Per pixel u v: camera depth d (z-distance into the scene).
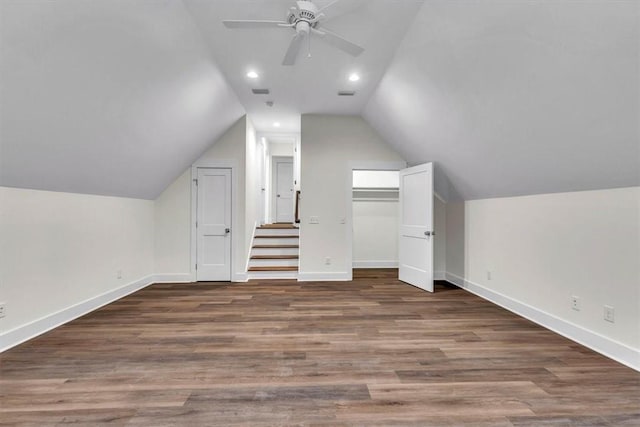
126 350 2.40
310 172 4.91
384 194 6.14
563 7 1.63
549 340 2.59
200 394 1.84
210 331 2.80
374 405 1.75
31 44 1.69
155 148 3.59
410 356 2.32
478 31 2.19
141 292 4.15
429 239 4.21
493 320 3.08
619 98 1.74
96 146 2.76
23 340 2.54
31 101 1.94
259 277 5.00
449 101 3.03
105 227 3.60
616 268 2.26
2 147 2.04
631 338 2.16
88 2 1.76
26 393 1.83
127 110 2.73
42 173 2.52
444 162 4.05
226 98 3.99
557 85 1.98
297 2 2.19
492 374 2.06
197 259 4.80
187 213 4.80
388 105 4.02
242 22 2.23
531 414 1.67
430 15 2.41
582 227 2.53
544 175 2.72
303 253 4.88
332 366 2.17
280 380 1.99
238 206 4.87
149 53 2.42
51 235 2.82
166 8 2.24
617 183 2.21
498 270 3.64
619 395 1.83
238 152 4.87
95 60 2.09
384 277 5.16
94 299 3.41
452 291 4.25
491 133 2.86
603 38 1.58
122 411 1.68
